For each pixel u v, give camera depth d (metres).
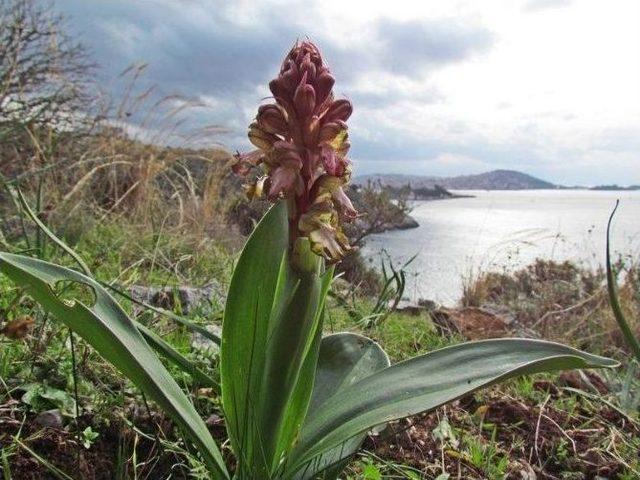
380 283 1.50
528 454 0.58
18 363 0.52
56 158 1.54
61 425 0.46
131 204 1.60
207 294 0.89
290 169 0.35
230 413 0.38
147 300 0.80
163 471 0.45
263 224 0.35
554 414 0.65
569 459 0.57
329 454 0.40
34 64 1.66
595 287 1.57
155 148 1.88
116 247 1.13
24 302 0.63
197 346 0.63
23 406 0.47
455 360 0.38
